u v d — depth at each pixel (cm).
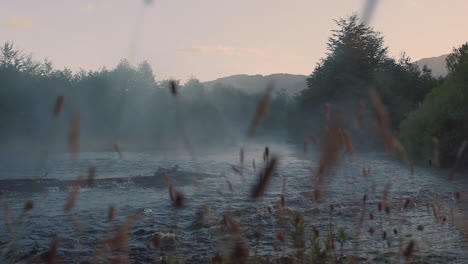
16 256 700
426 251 621
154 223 955
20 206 1231
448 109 2697
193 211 1062
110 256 443
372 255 604
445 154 2577
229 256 206
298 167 2545
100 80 4866
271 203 1135
